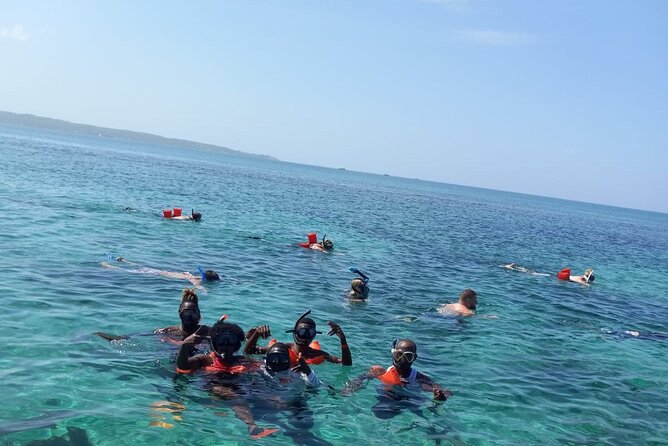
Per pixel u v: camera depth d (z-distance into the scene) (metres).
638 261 33.56
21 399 6.11
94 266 13.05
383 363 8.98
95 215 21.48
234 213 29.97
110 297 10.66
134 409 6.24
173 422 6.06
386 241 26.42
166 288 11.88
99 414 6.00
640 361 10.93
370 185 133.38
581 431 7.21
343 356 8.57
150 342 8.44
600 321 14.51
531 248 32.53
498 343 10.99
